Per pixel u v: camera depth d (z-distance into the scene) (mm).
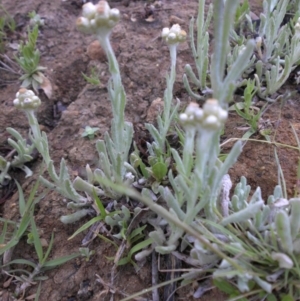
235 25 269
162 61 268
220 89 128
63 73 291
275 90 228
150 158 198
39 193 216
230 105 233
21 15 332
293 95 233
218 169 150
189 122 130
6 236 203
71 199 203
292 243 146
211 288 158
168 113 195
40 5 340
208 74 243
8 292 187
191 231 124
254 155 203
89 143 233
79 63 295
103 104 254
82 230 179
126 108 248
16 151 241
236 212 156
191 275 156
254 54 243
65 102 280
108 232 183
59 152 236
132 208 188
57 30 320
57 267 189
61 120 253
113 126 175
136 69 267
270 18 231
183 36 178
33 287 187
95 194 176
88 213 196
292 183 189
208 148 125
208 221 152
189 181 141
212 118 113
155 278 169
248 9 269
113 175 185
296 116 221
